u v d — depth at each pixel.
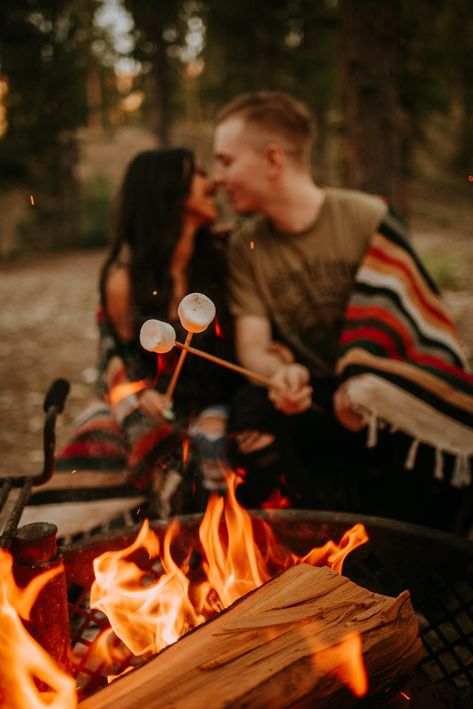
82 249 18.17
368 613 0.98
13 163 15.55
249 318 2.11
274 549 1.44
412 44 8.45
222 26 16.64
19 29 15.09
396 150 3.67
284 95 2.11
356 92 3.62
